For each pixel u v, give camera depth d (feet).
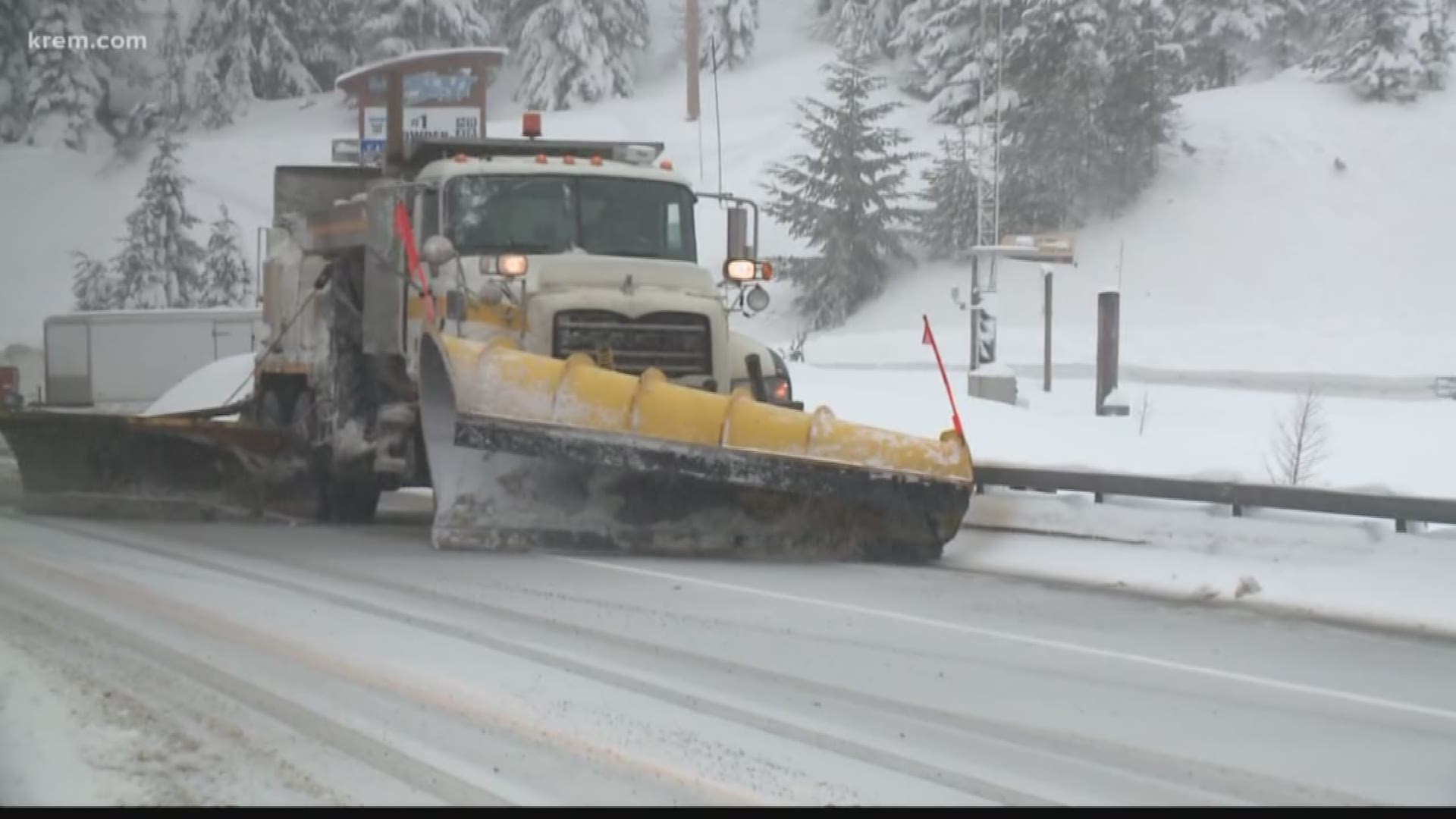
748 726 63.41
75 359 326.44
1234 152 488.02
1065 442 184.55
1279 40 594.65
